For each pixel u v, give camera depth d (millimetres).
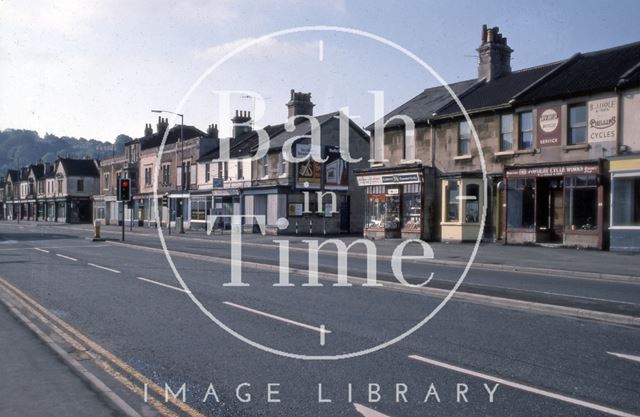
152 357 7047
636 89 21672
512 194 25406
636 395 5629
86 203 81000
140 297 11555
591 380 6109
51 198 85312
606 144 22484
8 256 21953
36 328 8539
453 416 5121
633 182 21281
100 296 11711
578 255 20141
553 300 10703
